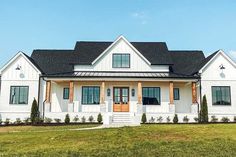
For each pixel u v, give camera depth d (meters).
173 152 13.48
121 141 15.68
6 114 32.41
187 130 18.53
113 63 33.66
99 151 13.65
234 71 32.69
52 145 15.13
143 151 13.62
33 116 30.77
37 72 33.16
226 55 32.72
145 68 33.72
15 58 33.25
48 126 26.88
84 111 32.41
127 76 31.22
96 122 30.20
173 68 35.78
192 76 32.06
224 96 32.31
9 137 17.53
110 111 32.41
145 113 30.50
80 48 36.22
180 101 33.53
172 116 30.64
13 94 32.78
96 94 32.88
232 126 20.03
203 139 15.99
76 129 22.03
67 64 36.28
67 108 33.12
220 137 16.48
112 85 32.88
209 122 30.94
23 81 32.97
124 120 29.89
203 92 32.16
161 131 18.16
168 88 33.25
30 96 32.75
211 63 32.69
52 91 33.47
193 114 30.91
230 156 12.96
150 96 33.09
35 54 37.69
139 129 18.83
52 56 37.47
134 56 33.78
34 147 14.78
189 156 12.91
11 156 12.97
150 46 37.19
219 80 32.44
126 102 32.66
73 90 32.31
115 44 33.91
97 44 37.25
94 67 33.59
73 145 14.97
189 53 38.41
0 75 33.00
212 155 13.05
